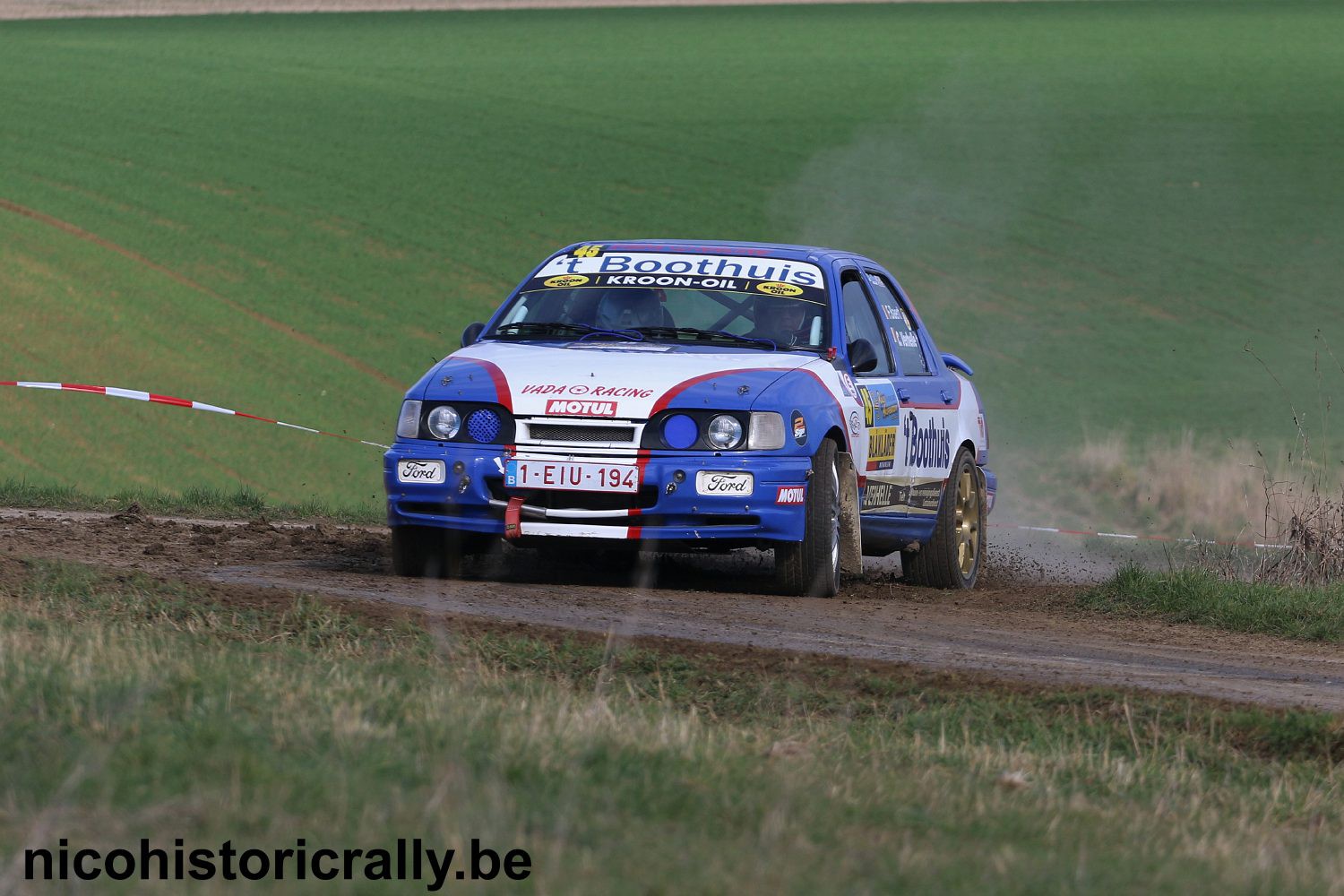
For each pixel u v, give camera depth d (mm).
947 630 29875
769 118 186750
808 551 31641
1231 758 21719
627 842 13648
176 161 161500
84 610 24906
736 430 30344
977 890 13430
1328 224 158375
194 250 136125
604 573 35000
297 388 109562
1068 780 19688
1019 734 22297
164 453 95250
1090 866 14547
